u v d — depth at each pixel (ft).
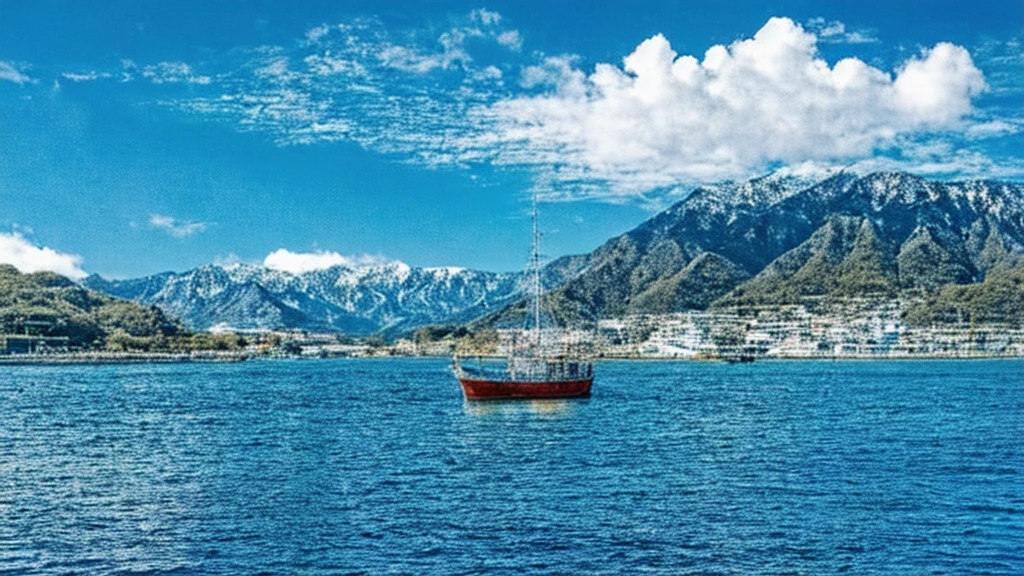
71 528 201.46
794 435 374.02
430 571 169.17
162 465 294.05
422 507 222.07
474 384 563.07
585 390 588.09
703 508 219.61
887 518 208.44
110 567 172.35
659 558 177.37
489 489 245.86
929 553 180.45
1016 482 252.83
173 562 175.52
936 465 284.41
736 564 173.58
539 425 422.00
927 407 521.65
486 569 170.50
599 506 222.48
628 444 344.69
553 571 169.17
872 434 375.66
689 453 317.63
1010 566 172.55
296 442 355.56
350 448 334.85
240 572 169.37
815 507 220.43
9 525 204.23
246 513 216.13
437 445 343.05
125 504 227.40
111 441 364.38
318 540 190.70
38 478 267.80
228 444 351.05
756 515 211.82
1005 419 442.91
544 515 212.43
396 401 599.16
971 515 211.20
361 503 227.40
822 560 176.35
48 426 428.15
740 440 356.59
